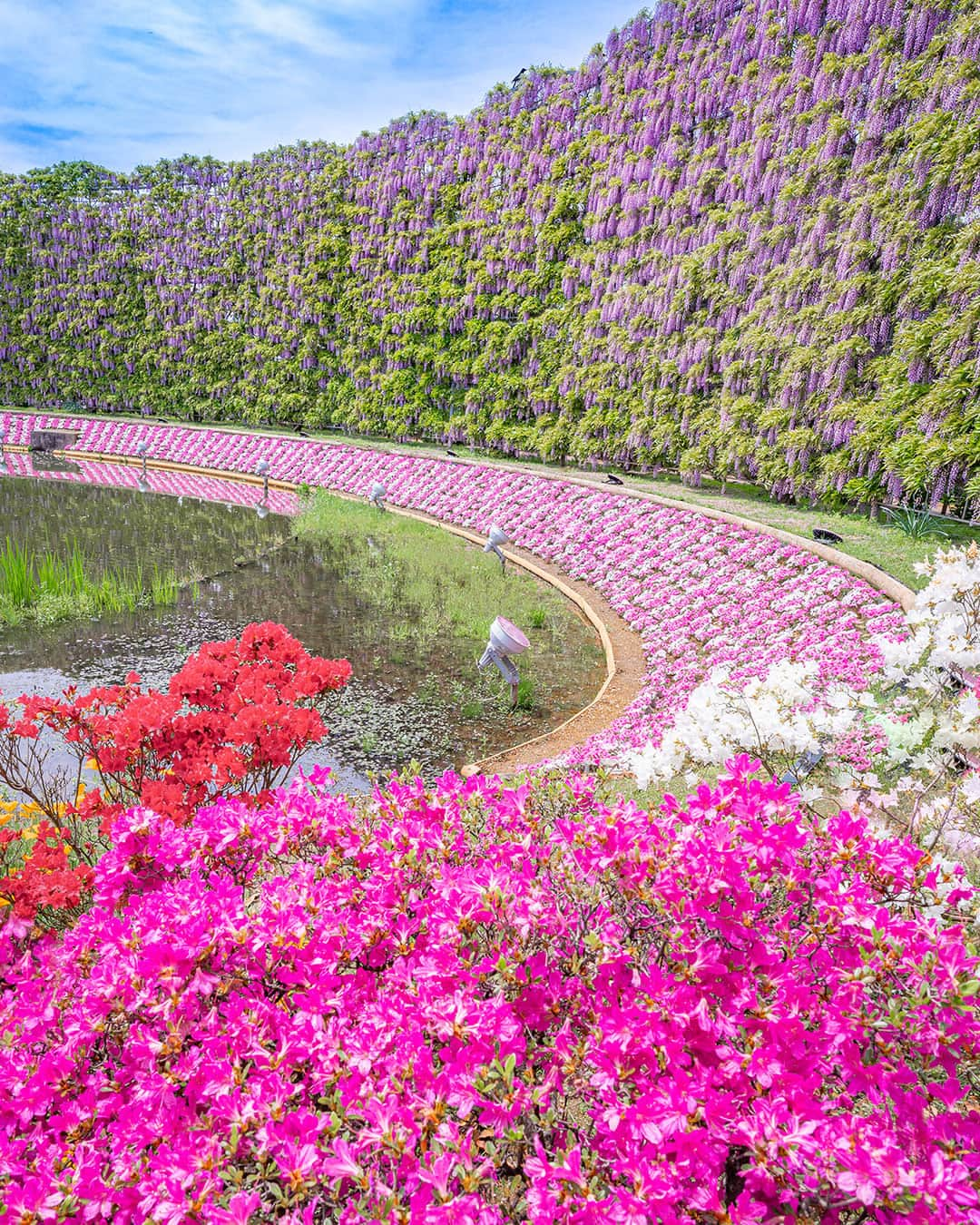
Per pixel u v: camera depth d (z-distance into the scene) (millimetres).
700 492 15539
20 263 35281
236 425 32188
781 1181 1767
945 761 3768
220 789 4410
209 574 13500
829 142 13711
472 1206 1646
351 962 2521
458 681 8953
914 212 11781
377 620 11172
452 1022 1978
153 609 11484
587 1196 1651
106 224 34469
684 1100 1777
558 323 21453
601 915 2369
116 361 34906
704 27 18172
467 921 2254
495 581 13391
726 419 15211
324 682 5195
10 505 19562
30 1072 2289
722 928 2152
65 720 4406
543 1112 2049
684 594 10766
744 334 14945
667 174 18078
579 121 21375
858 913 2102
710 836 2303
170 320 33625
